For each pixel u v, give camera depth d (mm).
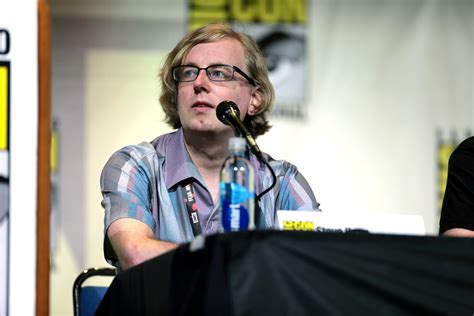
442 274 2621
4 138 3273
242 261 2471
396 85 8188
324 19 8172
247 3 8086
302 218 3131
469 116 8203
